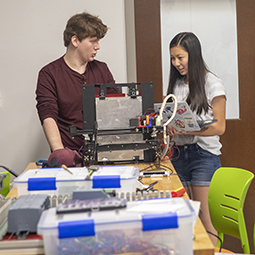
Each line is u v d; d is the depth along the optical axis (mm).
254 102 3209
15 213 1143
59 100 2570
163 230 1041
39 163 2389
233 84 3244
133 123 2092
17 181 1480
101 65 2748
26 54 3252
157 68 3270
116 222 1020
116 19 3236
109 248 1029
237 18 3180
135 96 2168
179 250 1047
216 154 2680
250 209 3266
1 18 3221
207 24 3223
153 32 3242
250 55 3186
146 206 1107
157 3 3221
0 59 3254
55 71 2559
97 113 2146
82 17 2428
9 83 3271
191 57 2596
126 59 3277
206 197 2672
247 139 3240
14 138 3316
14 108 3295
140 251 1035
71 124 2631
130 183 1468
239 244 3234
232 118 3270
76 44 2467
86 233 1014
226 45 3225
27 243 1099
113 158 2156
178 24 3236
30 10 3223
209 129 2482
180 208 1084
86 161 2064
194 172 2691
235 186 2047
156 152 2164
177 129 2355
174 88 2789
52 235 1015
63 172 1567
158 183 1799
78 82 2590
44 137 3322
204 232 1202
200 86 2584
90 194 1275
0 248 1095
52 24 3236
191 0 3217
